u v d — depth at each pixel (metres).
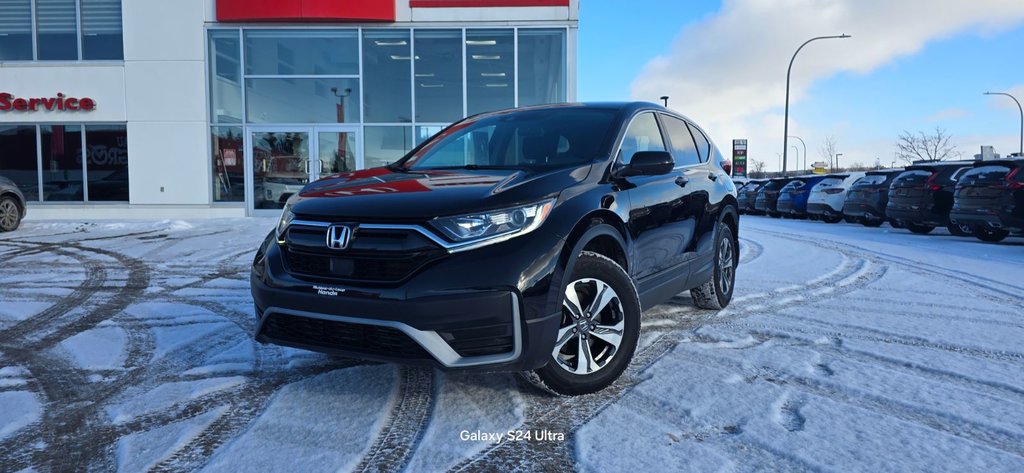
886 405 2.93
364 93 15.19
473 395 3.07
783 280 6.43
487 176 3.17
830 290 5.88
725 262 5.11
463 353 2.63
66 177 15.23
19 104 15.06
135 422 2.78
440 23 14.92
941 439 2.55
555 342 2.77
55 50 15.17
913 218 12.62
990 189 10.48
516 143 3.86
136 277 6.61
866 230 14.02
